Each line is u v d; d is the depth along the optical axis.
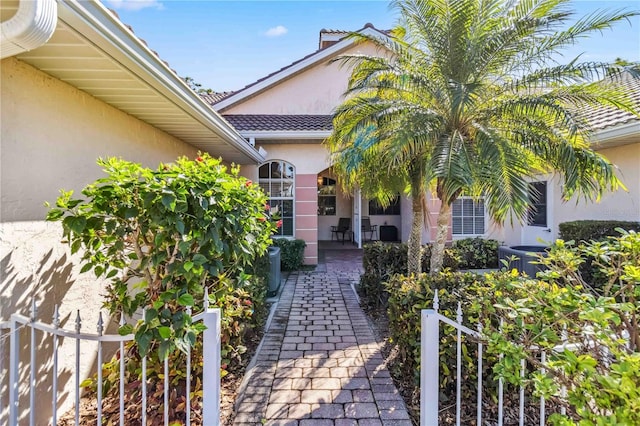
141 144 4.69
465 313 3.08
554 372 2.04
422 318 2.70
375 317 5.76
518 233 9.95
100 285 3.67
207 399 2.54
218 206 2.76
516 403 3.07
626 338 2.13
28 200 2.74
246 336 4.70
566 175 4.07
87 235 2.64
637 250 2.31
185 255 2.55
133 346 3.05
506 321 2.52
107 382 2.89
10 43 1.93
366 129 4.84
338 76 11.10
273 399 3.33
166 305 2.68
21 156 2.68
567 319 2.10
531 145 4.34
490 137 4.14
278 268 7.47
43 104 2.92
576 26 4.10
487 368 3.04
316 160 9.85
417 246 5.86
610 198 7.00
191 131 5.44
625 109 4.41
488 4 4.41
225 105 10.98
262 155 9.02
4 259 2.52
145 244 2.91
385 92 5.11
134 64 2.80
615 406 1.67
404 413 3.11
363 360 4.13
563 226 7.33
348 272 9.35
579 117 4.07
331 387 3.53
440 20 4.43
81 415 3.04
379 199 6.55
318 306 6.34
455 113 4.42
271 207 9.88
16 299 2.62
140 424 2.86
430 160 4.20
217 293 3.43
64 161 3.17
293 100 11.12
